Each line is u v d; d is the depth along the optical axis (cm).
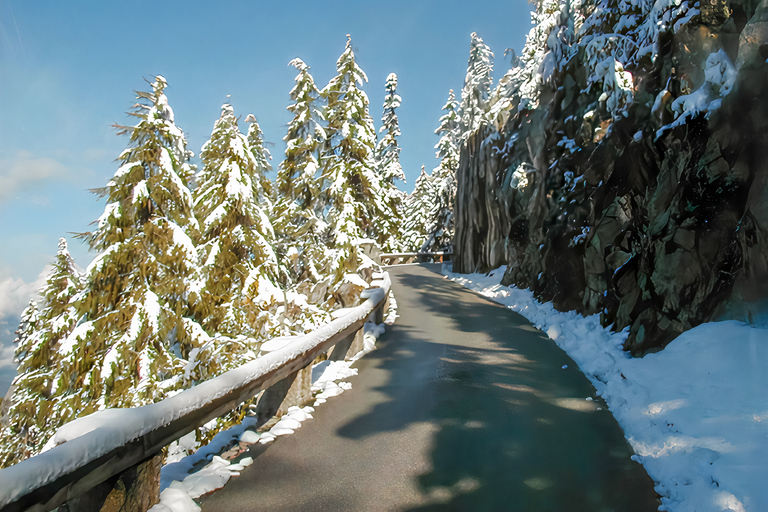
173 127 1255
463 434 560
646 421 582
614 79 1259
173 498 375
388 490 424
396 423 595
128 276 1182
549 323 1300
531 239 1916
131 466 330
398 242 4581
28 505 242
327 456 496
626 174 1170
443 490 426
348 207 1644
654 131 1077
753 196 728
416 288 2267
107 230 1180
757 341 657
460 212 3134
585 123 1520
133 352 1092
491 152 2661
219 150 1466
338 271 1488
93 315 1180
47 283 1681
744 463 428
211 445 511
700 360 684
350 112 1828
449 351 1016
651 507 402
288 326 1189
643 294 956
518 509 395
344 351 945
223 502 400
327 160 1848
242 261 1366
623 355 894
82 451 272
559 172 1692
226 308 1279
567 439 550
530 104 2208
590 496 419
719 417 527
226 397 436
